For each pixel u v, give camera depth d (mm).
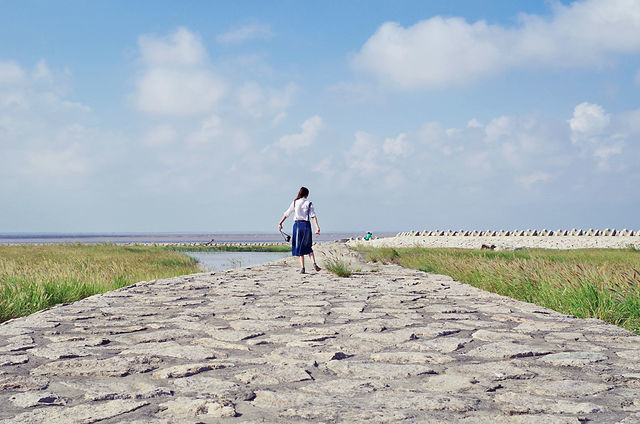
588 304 7297
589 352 4594
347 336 5348
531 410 3076
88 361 4266
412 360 4332
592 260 16953
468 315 6750
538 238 45438
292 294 9156
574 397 3342
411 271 14727
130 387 3559
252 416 2992
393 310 7203
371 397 3346
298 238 13758
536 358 4406
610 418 2957
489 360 4332
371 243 55875
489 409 3111
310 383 3670
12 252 26016
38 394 3398
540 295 9047
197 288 10156
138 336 5352
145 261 23875
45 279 9867
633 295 7234
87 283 10836
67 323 6141
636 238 41594
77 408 3127
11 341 5074
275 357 4434
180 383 3650
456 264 15242
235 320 6355
